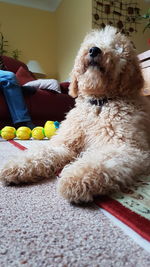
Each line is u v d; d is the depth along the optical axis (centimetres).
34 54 430
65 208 57
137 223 48
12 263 37
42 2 422
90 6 312
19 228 47
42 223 49
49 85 249
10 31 406
